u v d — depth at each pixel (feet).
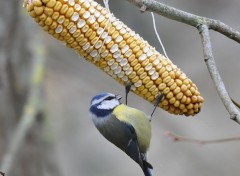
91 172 60.34
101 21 23.71
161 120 55.83
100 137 61.82
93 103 29.73
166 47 59.21
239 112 21.93
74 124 60.18
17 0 44.96
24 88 44.68
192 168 56.90
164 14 24.52
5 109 44.62
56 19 22.68
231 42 63.21
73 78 57.98
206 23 24.57
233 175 56.13
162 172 58.13
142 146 29.53
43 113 45.21
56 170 46.16
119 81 25.30
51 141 46.09
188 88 25.64
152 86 25.26
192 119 59.82
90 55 24.12
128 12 54.44
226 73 62.28
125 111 29.35
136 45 24.61
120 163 62.28
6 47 44.60
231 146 58.49
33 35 45.11
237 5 61.36
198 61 60.59
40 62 43.32
